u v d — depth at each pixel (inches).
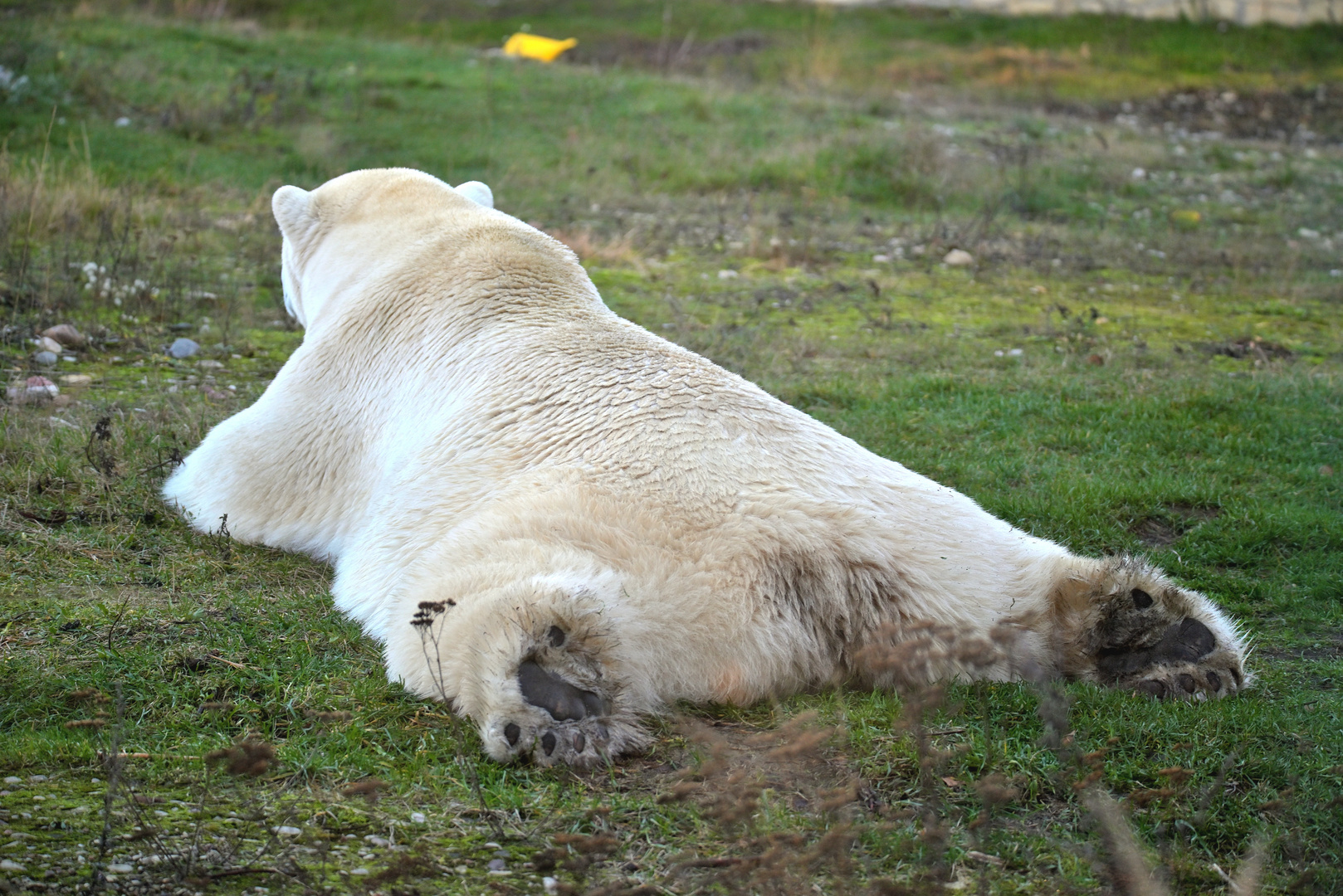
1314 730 229.9
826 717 219.1
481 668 203.5
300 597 272.8
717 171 932.0
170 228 660.1
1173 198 991.0
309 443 305.6
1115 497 370.6
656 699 214.8
